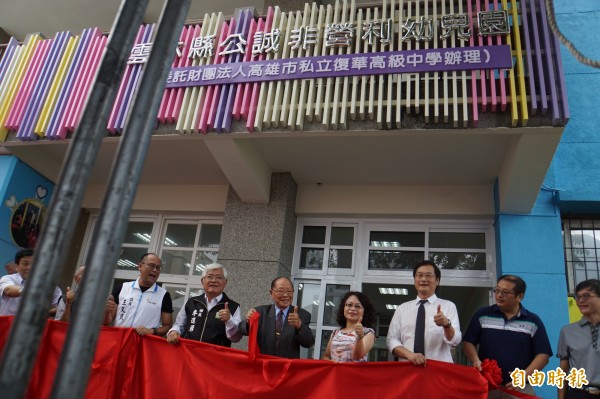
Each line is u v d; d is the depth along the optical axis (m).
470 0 5.09
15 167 6.37
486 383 3.20
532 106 4.59
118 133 5.64
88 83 5.84
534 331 3.54
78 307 0.94
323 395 3.38
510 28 5.00
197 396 3.51
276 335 3.90
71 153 1.06
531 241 5.61
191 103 5.37
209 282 4.12
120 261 7.06
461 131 4.75
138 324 4.22
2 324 3.88
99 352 3.72
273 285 4.09
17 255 4.40
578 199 5.62
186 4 1.27
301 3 6.86
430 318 3.64
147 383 3.62
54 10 7.95
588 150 5.80
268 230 6.14
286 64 5.25
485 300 5.94
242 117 5.28
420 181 6.27
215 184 6.95
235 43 5.58
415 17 5.29
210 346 3.63
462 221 6.23
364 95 4.95
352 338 3.68
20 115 6.01
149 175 6.88
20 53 6.38
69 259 6.98
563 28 6.32
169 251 6.96
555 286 5.38
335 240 6.53
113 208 1.02
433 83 4.99
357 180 6.42
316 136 5.37
